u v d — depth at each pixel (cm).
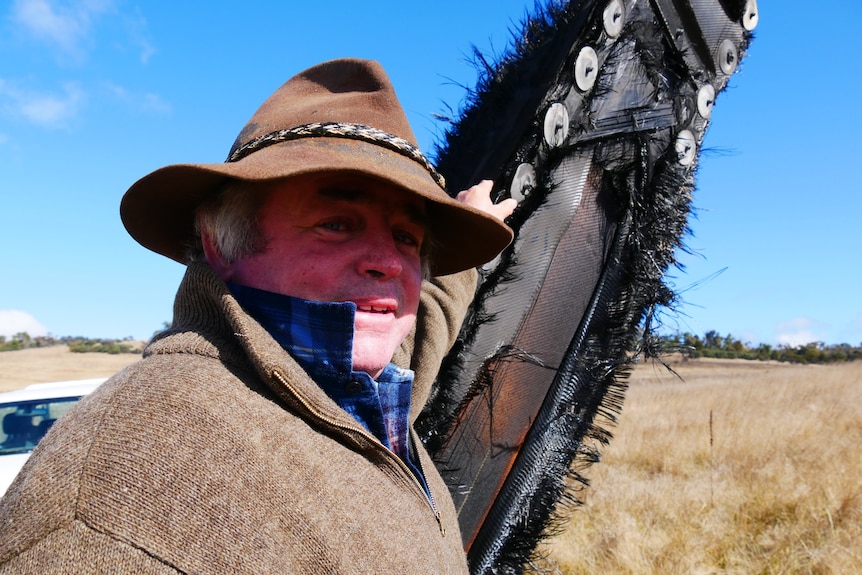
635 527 468
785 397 1258
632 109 202
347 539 99
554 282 198
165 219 140
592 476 642
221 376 102
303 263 122
